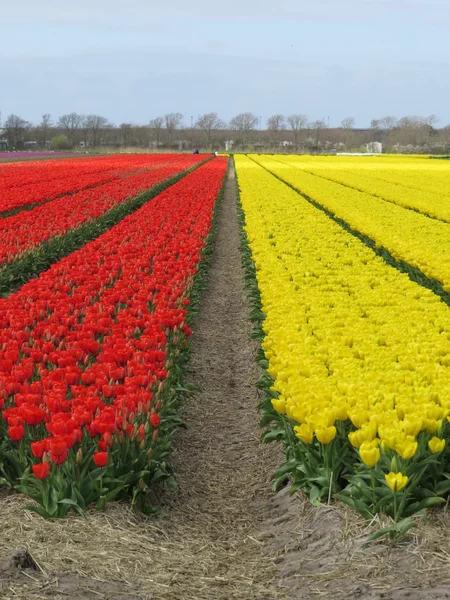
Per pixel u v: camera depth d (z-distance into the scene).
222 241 25.12
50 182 39.66
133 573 5.54
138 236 18.73
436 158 111.62
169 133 182.62
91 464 6.54
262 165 73.81
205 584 5.54
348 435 6.08
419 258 15.17
